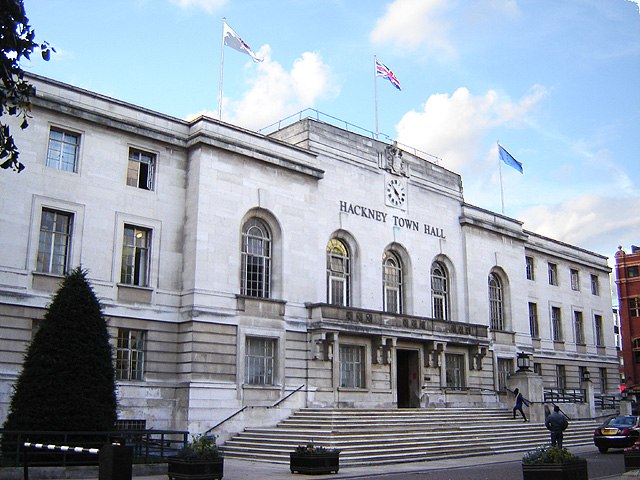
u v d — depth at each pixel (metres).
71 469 21.30
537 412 42.78
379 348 40.22
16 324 28.75
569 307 63.28
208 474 20.42
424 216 47.62
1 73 13.91
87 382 23.50
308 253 39.03
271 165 38.03
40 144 30.69
